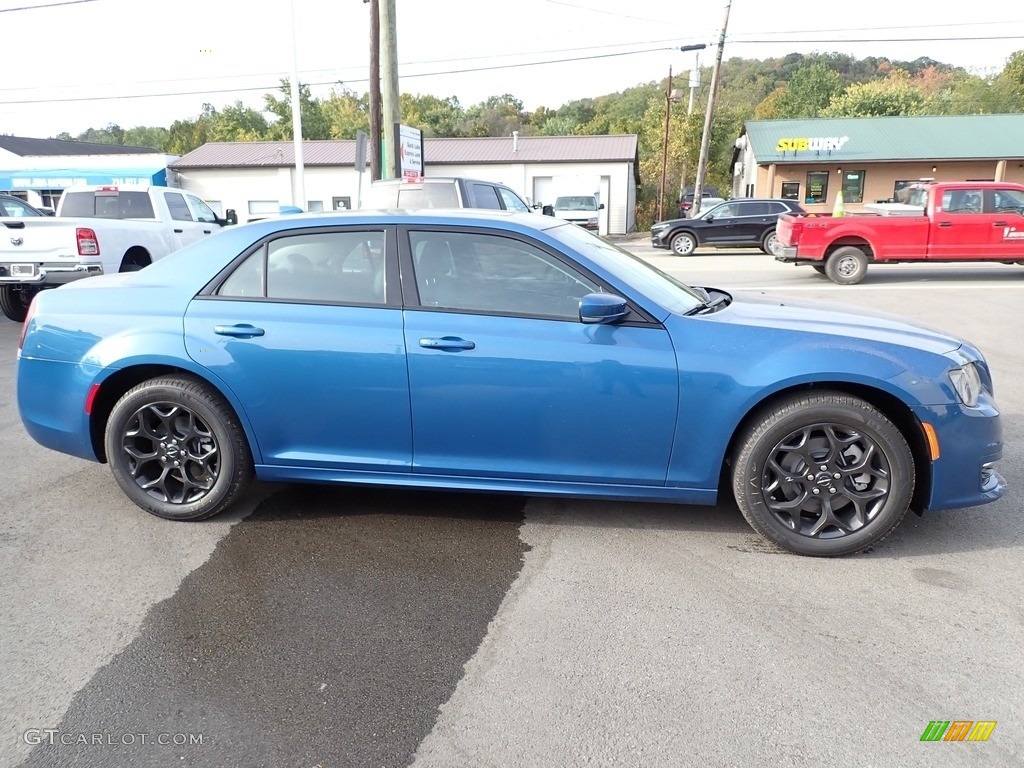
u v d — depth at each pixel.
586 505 4.16
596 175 33.06
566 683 2.63
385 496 4.31
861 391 3.49
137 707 2.54
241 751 2.33
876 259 13.77
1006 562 3.46
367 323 3.64
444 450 3.69
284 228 3.86
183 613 3.11
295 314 3.72
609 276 3.57
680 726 2.41
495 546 3.68
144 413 3.90
